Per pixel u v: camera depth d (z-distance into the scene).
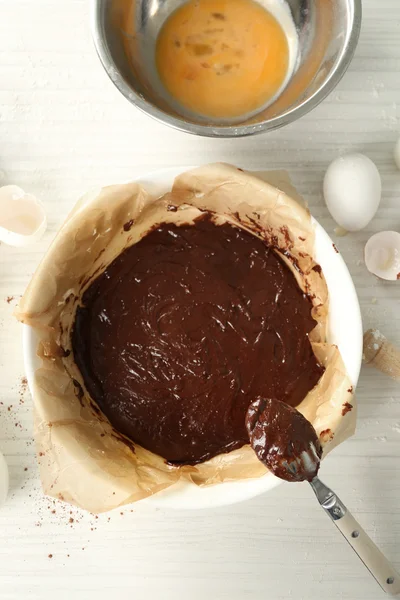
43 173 0.67
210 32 0.66
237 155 0.67
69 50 0.67
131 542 0.65
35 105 0.67
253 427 0.57
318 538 0.65
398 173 0.67
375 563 0.59
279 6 0.65
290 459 0.56
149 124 0.67
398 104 0.67
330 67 0.61
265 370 0.62
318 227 0.59
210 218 0.64
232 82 0.65
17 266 0.66
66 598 0.65
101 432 0.60
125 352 0.63
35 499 0.65
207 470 0.60
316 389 0.61
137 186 0.59
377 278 0.67
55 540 0.65
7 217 0.66
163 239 0.64
